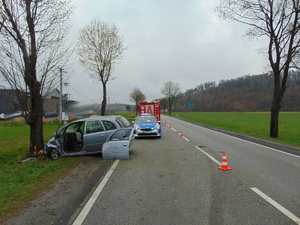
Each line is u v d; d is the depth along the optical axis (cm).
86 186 548
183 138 1485
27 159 892
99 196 482
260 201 446
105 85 2448
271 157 877
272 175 628
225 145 1184
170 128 2262
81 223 369
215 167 720
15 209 423
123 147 845
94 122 900
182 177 613
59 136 902
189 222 367
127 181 583
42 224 369
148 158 866
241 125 2848
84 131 890
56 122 3309
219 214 393
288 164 761
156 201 453
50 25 856
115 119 904
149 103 2495
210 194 486
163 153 966
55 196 485
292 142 1372
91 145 877
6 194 502
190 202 445
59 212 409
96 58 2341
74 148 923
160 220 375
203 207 422
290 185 542
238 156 895
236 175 629
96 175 640
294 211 403
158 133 1459
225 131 1970
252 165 745
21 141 1464
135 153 972
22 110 868
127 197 475
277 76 1620
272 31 1571
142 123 1544
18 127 2803
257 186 535
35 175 653
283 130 2317
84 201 457
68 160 834
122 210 414
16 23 800
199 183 561
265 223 362
